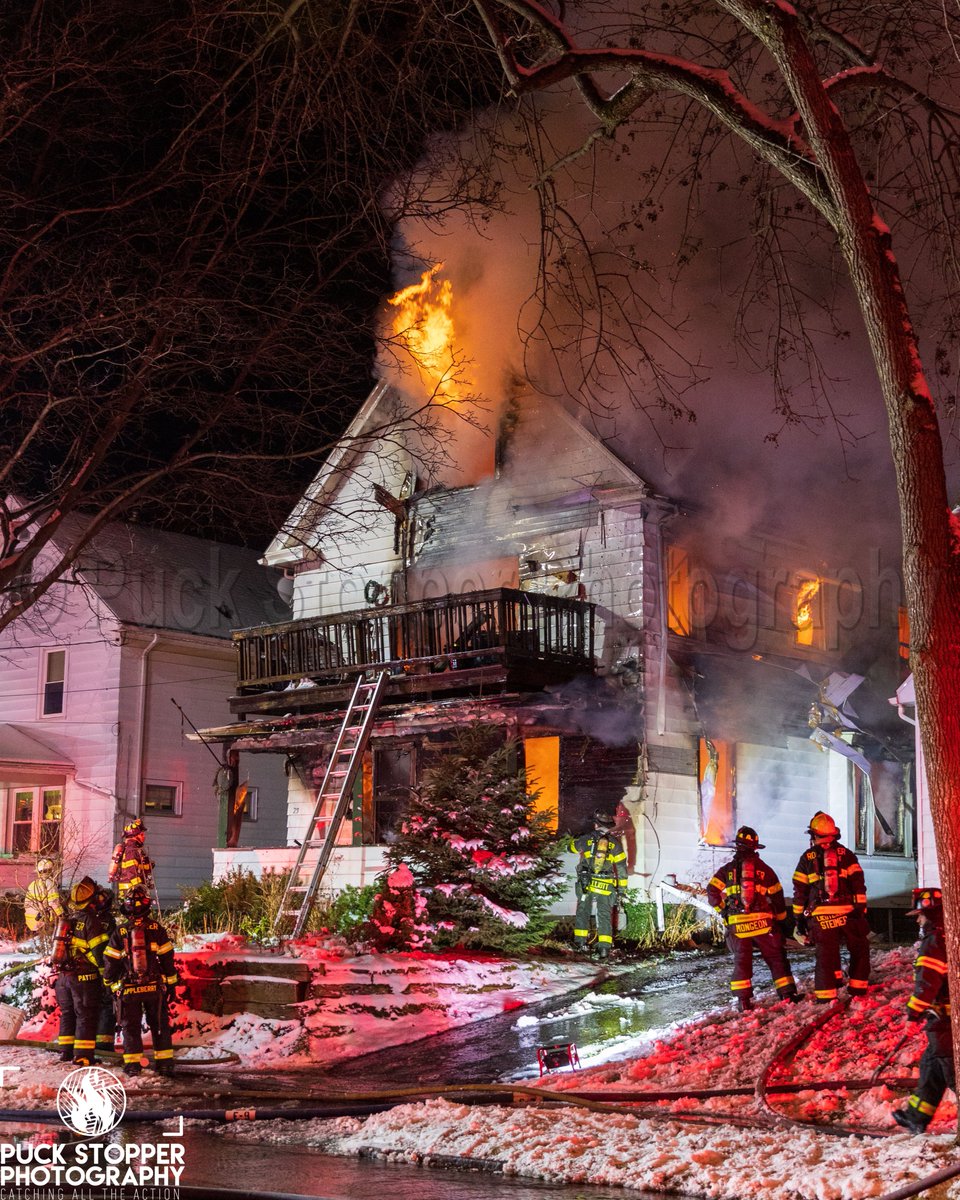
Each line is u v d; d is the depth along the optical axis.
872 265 7.41
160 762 29.25
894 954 14.85
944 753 7.00
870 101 10.66
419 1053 12.96
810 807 23.95
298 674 23.58
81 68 13.09
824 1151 7.29
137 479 16.27
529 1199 6.73
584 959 17.52
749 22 7.78
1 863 27.31
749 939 12.87
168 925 18.88
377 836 23.03
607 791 21.03
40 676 29.95
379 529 25.33
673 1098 9.38
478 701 20.80
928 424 7.21
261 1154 8.40
